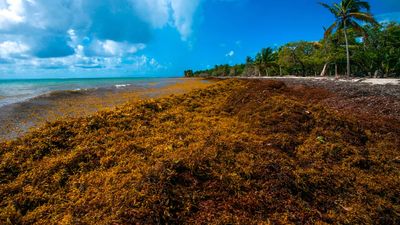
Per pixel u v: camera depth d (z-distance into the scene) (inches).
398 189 199.5
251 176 210.2
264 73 3516.2
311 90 754.2
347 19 1375.5
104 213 163.9
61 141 281.1
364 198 189.0
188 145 276.4
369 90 658.2
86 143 277.4
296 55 2336.4
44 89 1275.8
